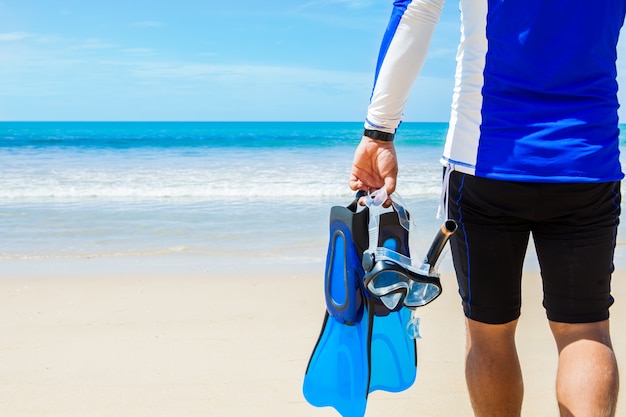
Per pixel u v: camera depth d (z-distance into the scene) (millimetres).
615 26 1681
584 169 1652
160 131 45000
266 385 3213
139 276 5723
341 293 2012
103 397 3078
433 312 4445
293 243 7449
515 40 1676
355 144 30453
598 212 1733
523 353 3666
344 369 2021
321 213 9883
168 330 4137
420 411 2885
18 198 11867
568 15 1630
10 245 7301
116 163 19422
